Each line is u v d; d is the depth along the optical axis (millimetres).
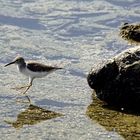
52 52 21766
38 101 17328
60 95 17828
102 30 24641
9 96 17641
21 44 22406
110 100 17109
